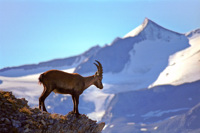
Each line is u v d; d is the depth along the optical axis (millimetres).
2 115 53906
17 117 55312
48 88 63219
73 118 65000
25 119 55812
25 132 53250
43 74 63625
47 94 63125
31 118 56625
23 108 58219
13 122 53438
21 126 54000
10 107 56594
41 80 63344
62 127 60656
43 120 57875
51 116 60531
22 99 62656
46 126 57344
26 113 57406
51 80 63438
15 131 52094
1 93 60250
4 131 51250
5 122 52781
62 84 64875
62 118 62219
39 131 55438
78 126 65125
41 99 62844
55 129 58969
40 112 60438
